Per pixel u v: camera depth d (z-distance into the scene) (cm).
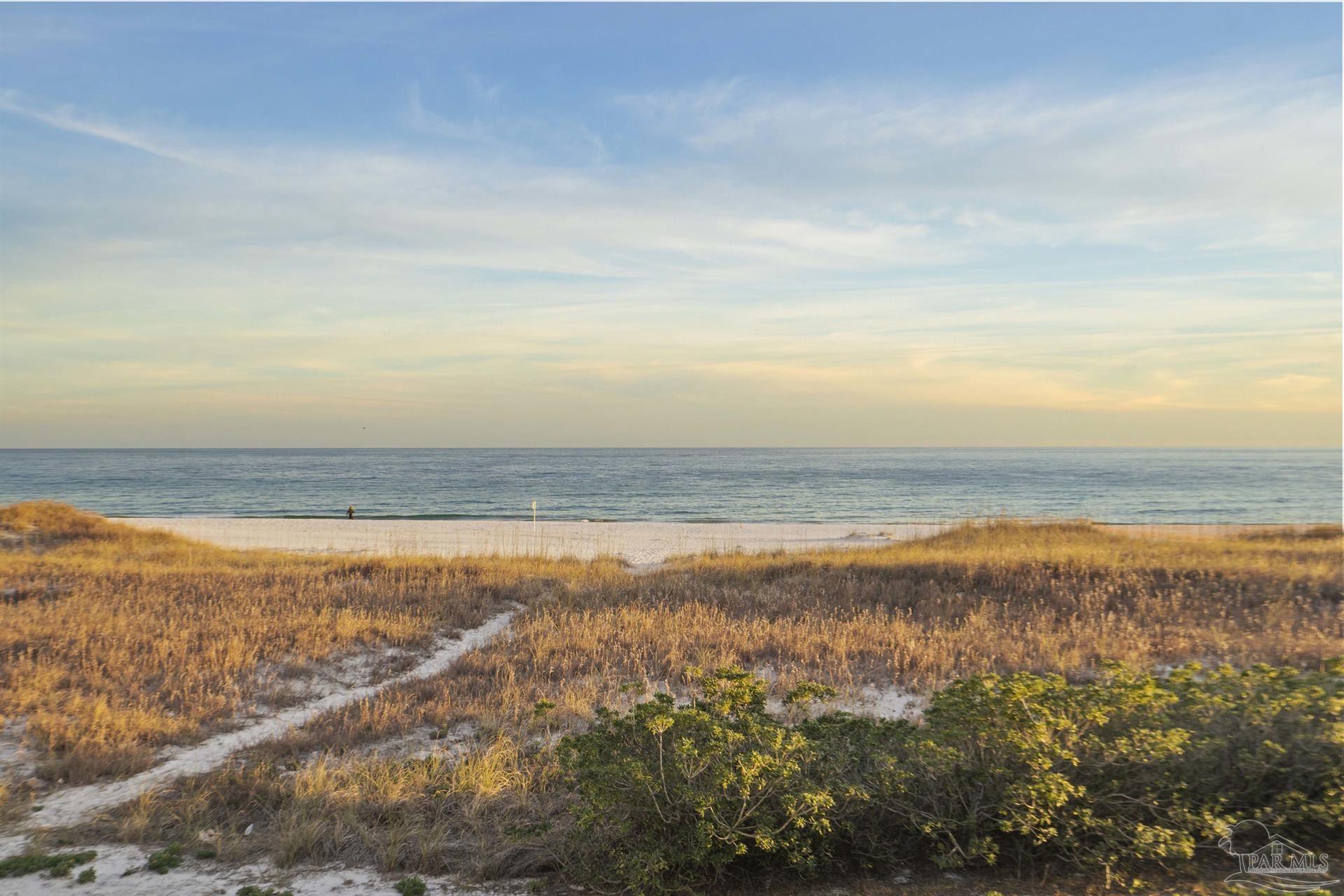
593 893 506
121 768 740
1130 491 7738
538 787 674
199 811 641
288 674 1039
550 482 9538
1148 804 504
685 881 503
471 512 5956
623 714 848
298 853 564
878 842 530
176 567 1861
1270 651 1033
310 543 3147
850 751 575
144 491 7875
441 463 16100
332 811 627
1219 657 1035
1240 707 579
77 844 587
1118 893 475
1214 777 539
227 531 3691
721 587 1611
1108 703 550
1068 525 2498
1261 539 2266
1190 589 1388
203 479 10012
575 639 1167
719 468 13862
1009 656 1034
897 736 594
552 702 759
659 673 1029
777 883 509
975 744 543
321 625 1219
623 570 2069
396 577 1734
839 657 1068
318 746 800
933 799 531
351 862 555
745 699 563
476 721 863
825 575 1627
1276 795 527
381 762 736
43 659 1015
